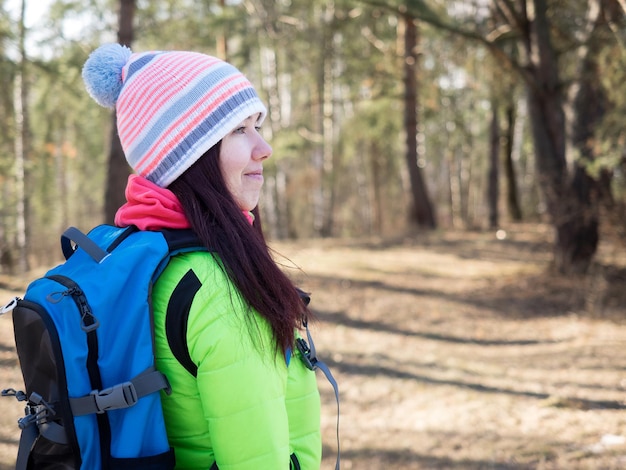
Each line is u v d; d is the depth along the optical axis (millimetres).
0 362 5215
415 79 17359
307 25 17328
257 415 1040
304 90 26031
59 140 21219
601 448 3934
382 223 28844
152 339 1028
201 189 1150
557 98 9750
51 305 1035
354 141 22094
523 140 25594
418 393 5629
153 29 14297
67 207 24297
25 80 13422
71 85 11797
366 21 16984
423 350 7164
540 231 17547
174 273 1062
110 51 1280
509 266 11969
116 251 1090
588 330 7328
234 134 1193
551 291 9188
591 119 9336
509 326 8023
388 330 8016
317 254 13820
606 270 8898
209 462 1085
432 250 14477
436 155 30812
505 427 4586
